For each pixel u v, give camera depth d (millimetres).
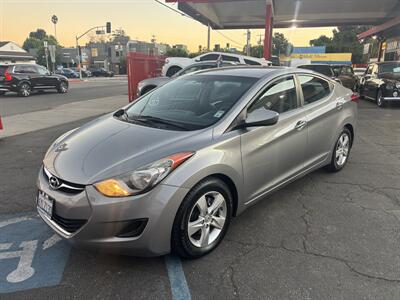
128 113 3891
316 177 4926
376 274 2785
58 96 18719
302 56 44781
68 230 2723
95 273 2809
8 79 17984
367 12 21000
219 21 23562
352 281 2703
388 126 9016
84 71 59344
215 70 4324
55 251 3105
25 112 11852
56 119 10180
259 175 3461
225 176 3066
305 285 2664
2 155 6117
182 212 2746
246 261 2971
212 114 3352
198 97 3725
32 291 2596
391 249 3133
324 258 3006
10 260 2969
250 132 3293
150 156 2752
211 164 2873
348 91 5195
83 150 3014
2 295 2547
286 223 3615
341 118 4801
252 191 3430
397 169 5309
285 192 4391
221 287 2652
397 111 11852
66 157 2979
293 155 3922
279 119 3711
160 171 2646
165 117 3523
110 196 2547
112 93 20922
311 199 4191
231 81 3803
